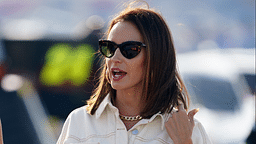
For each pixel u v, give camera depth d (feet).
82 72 71.46
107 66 23.79
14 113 69.26
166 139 23.93
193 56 69.05
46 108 71.56
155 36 23.52
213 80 61.57
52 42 73.77
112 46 23.16
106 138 24.32
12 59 76.54
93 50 71.61
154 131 24.14
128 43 22.77
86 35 72.38
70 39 73.67
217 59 67.26
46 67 74.18
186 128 23.50
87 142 24.18
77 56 71.82
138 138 23.76
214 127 53.11
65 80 71.97
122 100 25.04
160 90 23.84
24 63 76.13
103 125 24.97
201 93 59.06
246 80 61.52
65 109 72.23
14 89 74.59
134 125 23.91
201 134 24.72
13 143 63.00
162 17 24.38
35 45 75.92
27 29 78.89
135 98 24.66
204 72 63.57
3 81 75.00
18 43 75.25
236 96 58.29
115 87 23.35
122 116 24.70
